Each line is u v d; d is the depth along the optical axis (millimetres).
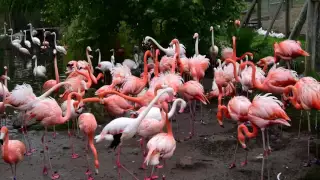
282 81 7512
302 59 12641
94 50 16062
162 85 6770
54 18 16062
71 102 7246
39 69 12914
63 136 8148
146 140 7547
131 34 14875
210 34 13602
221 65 9500
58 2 14664
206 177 6031
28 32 22312
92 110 9141
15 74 14016
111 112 7652
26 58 17578
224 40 14883
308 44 10023
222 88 8758
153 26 13828
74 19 15695
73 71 10406
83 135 8156
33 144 7672
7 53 19016
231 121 8680
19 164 6754
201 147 7184
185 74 11203
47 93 7484
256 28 18938
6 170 6531
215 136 7621
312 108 6199
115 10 14367
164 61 10406
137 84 8609
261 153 6801
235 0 14008
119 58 15859
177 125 8203
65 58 17188
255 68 8008
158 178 6031
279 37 15945
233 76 8609
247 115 6137
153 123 6219
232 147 7094
